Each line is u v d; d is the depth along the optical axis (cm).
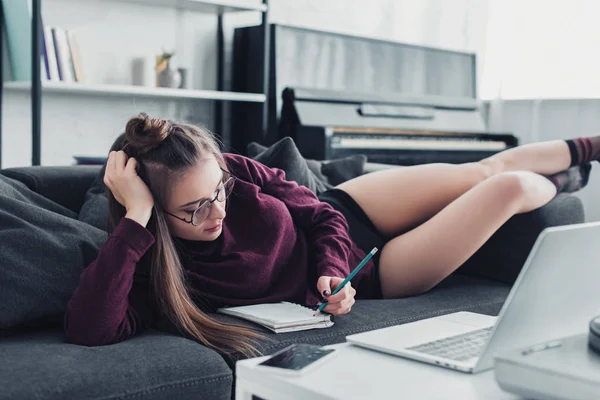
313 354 107
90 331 134
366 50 489
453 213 194
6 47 377
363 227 212
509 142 512
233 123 463
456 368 103
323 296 154
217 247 164
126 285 138
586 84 516
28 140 397
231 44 477
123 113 437
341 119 452
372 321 159
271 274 168
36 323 145
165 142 147
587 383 83
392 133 471
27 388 111
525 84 550
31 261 144
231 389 132
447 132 507
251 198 172
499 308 188
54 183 193
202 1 418
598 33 507
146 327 153
